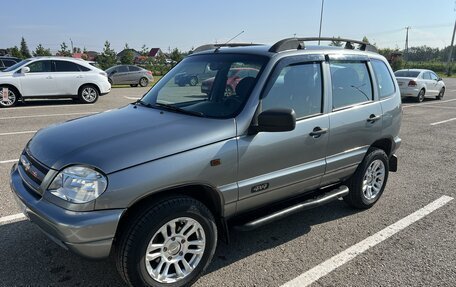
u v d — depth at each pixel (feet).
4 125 30.89
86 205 8.25
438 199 16.97
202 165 9.47
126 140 9.21
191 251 9.89
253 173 10.68
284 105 11.42
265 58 11.53
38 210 8.67
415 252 12.26
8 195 15.64
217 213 10.62
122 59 177.58
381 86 15.38
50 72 45.01
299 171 11.91
